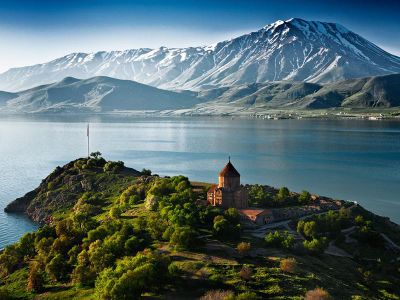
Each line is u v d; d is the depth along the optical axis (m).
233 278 93.31
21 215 191.00
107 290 87.00
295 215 150.38
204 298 83.62
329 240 135.62
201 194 164.62
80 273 102.94
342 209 155.62
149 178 192.50
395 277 119.69
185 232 107.94
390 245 139.88
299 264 105.75
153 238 116.94
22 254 127.56
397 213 192.00
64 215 179.00
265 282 92.56
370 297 99.38
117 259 106.69
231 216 132.12
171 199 146.38
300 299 86.19
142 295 88.69
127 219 140.38
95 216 163.38
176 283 91.88
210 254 105.56
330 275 106.06
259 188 178.75
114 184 195.38
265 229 135.00
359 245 136.12
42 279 106.75
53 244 122.12
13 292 106.12
